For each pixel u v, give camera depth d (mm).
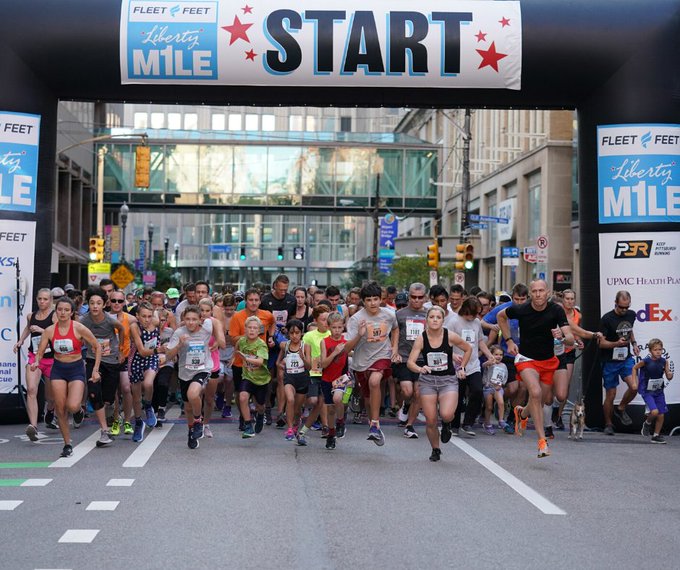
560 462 10602
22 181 13516
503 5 13758
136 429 11906
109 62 13609
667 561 6250
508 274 42312
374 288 11289
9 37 13438
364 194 48188
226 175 47812
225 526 7113
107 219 59625
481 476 9555
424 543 6641
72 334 10492
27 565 5965
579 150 14266
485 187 47500
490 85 13789
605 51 13617
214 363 11883
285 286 14461
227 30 13578
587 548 6559
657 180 13570
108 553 6281
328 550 6410
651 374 12766
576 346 12969
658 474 9898
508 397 13539
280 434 12773
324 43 13578
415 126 70875
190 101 14188
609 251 13680
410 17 13648
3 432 12711
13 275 13414
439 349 10281
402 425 14031
